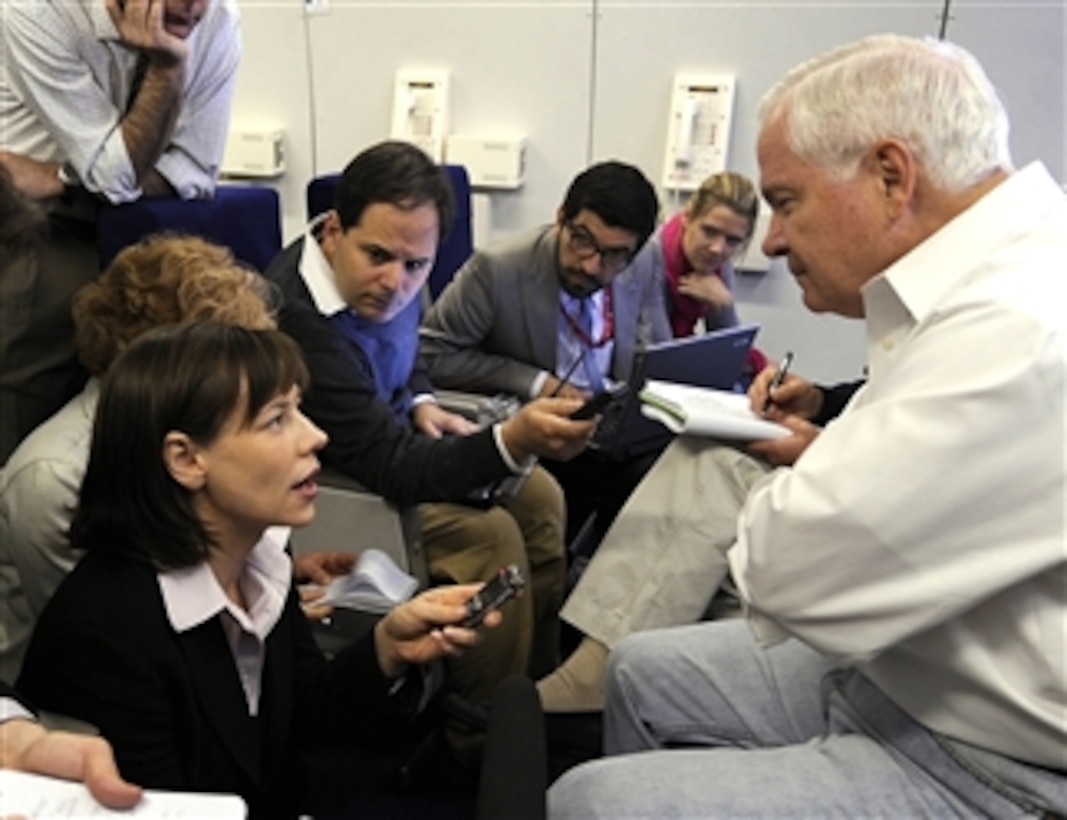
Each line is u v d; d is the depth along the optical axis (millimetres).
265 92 3121
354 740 1949
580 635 2102
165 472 1074
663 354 1853
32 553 1278
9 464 1343
